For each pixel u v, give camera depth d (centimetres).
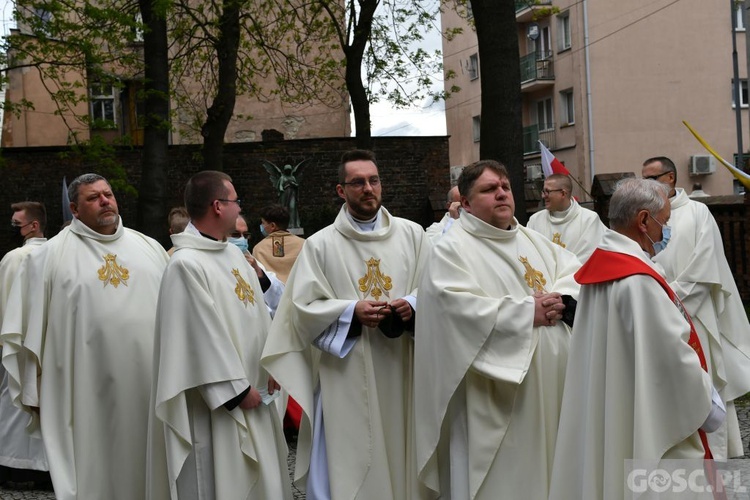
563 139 3194
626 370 351
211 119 1755
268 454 488
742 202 1336
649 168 640
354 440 495
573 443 373
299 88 2195
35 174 2134
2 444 660
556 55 3197
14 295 544
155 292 552
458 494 473
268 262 872
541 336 462
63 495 511
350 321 490
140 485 529
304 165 2033
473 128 3822
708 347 607
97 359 528
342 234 520
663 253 623
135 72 1697
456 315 457
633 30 3052
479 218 486
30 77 2527
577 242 810
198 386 472
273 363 499
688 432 338
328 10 1847
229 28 1750
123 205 2184
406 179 2317
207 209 496
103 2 1606
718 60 3102
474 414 465
